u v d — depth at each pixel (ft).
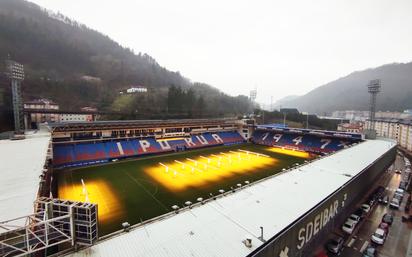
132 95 353.92
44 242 33.73
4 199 49.52
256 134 243.60
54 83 298.76
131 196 94.32
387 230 71.97
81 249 35.40
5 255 30.94
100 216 76.74
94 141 160.86
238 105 509.76
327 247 61.31
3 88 186.39
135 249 35.88
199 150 195.62
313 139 202.59
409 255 61.26
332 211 63.16
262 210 51.21
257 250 36.86
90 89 342.23
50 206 35.83
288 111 441.68
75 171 129.70
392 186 116.88
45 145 101.04
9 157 81.15
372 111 176.55
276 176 76.23
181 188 104.22
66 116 241.76
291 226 44.65
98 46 550.36
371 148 130.21
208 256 34.81
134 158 162.61
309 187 66.03
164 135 197.06
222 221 45.91
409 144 230.27
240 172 130.72
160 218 47.78
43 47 366.63
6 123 170.60
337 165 91.04
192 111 323.57
